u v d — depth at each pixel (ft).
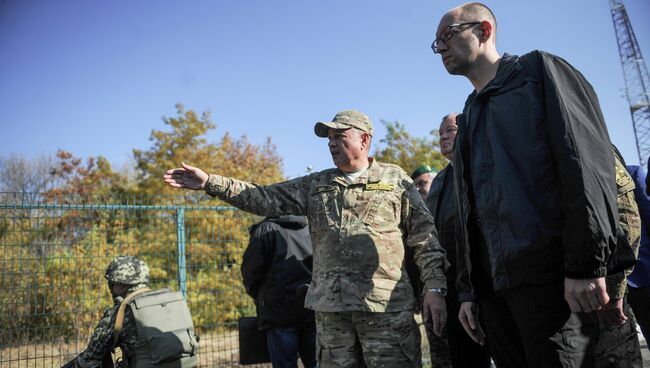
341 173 10.10
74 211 20.93
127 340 11.52
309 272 14.57
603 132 5.51
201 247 22.12
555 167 5.50
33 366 18.45
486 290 6.57
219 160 62.08
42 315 19.12
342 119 10.06
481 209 6.11
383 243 9.13
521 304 5.62
